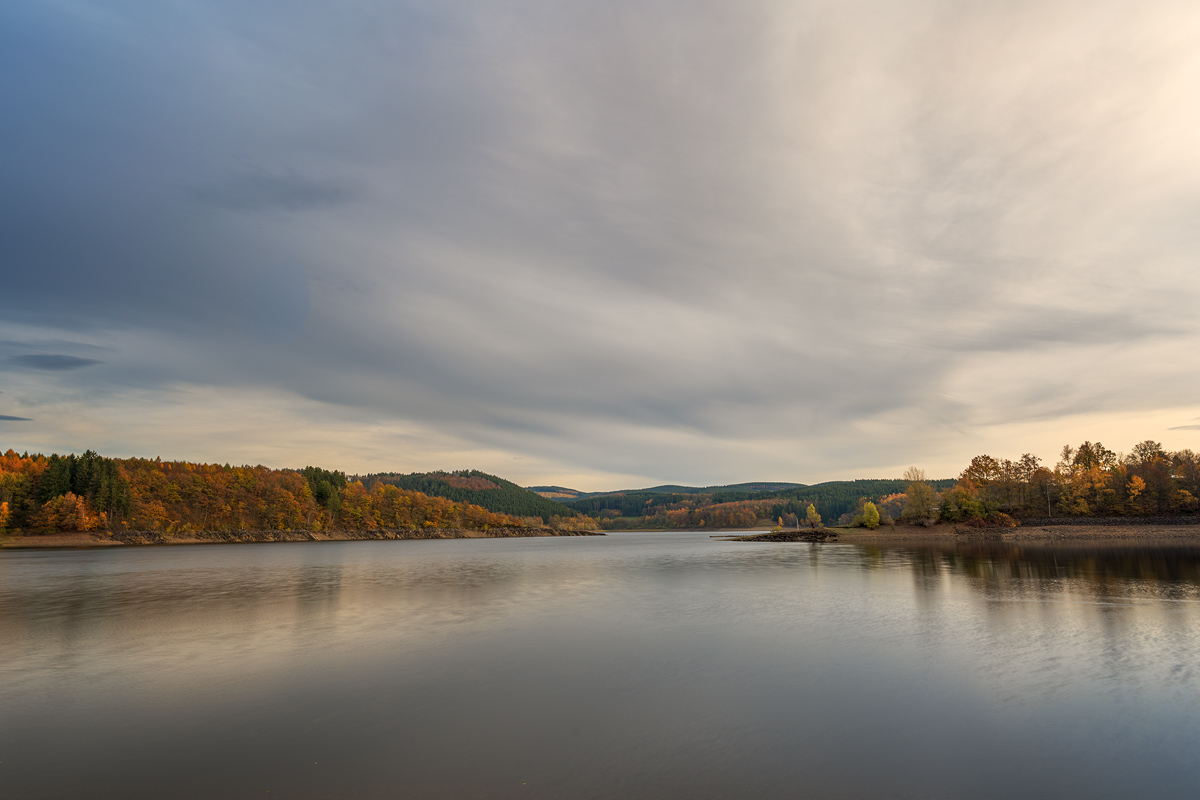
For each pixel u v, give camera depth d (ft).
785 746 48.44
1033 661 73.05
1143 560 212.64
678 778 42.73
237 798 40.32
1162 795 40.04
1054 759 45.73
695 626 99.25
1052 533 388.98
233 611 119.24
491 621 106.01
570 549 427.74
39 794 41.14
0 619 110.73
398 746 48.96
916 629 93.56
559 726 53.16
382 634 94.48
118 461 605.73
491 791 41.01
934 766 44.62
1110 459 503.20
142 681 68.23
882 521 533.55
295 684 66.54
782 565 228.63
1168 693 60.34
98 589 160.25
